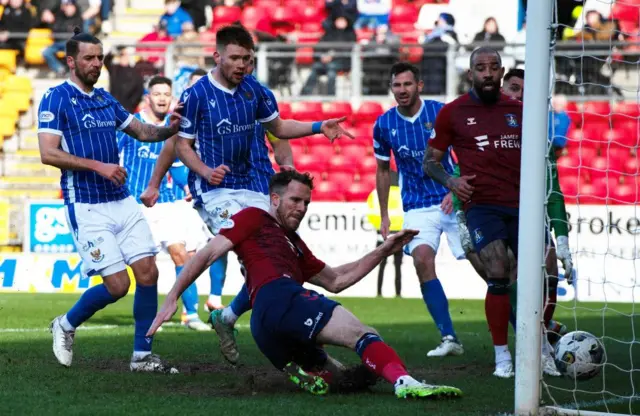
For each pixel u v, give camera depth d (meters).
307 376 11.34
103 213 13.30
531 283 9.96
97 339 17.27
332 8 37.34
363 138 36.06
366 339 10.84
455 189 13.75
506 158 13.79
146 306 13.36
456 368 14.59
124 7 43.12
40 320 20.44
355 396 11.10
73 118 13.06
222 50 13.45
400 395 10.63
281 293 10.98
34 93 39.31
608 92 35.50
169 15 39.06
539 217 9.99
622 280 28.84
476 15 40.03
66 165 12.76
